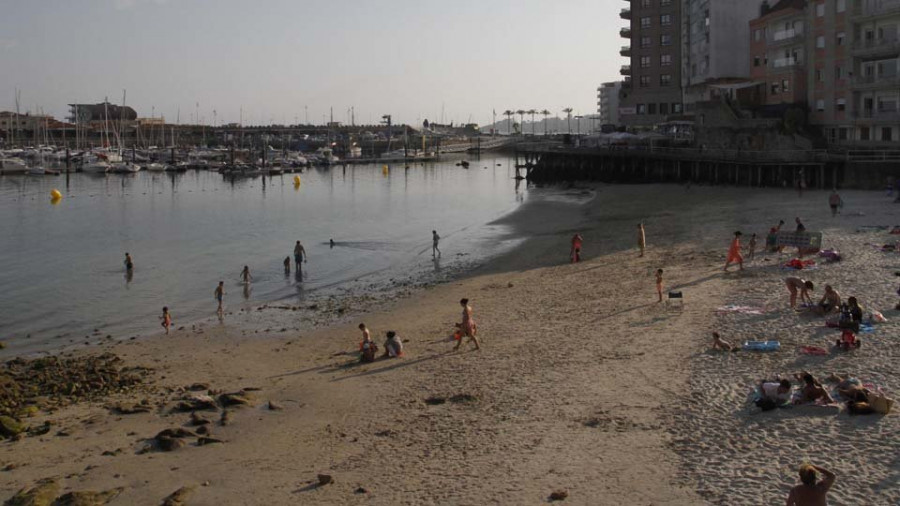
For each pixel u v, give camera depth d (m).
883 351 23.77
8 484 19.41
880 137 73.19
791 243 40.97
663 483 16.64
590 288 38.81
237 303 43.28
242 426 23.05
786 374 22.52
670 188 88.50
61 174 160.50
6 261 59.12
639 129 131.38
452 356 28.81
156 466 20.23
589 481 17.09
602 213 75.12
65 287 48.69
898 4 69.25
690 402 21.14
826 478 13.66
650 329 29.16
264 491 18.23
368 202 108.00
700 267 40.50
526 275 45.53
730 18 102.75
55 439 22.56
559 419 21.03
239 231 76.38
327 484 18.31
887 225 48.44
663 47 127.81
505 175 167.12
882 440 17.50
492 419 21.62
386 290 45.06
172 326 38.16
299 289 46.81
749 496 15.65
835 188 69.12
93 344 35.09
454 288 43.78
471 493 17.06
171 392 26.97
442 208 97.56
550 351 27.86
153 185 140.75
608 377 24.09
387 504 16.95
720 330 27.83
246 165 171.12
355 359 29.89
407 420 22.33
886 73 71.94
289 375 28.42
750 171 78.94
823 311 28.33
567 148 117.44
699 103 93.50
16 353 33.84
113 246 66.81
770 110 86.56
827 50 78.69
